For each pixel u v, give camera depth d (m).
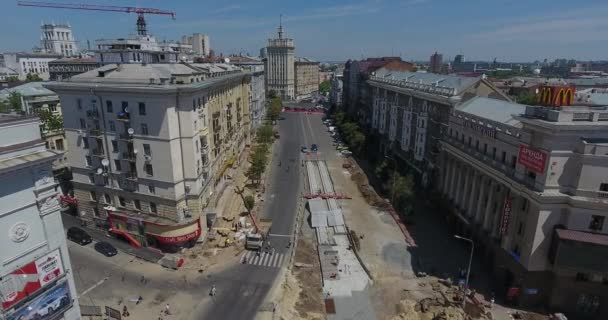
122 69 56.91
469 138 62.03
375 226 66.75
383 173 87.56
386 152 107.75
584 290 42.59
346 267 53.53
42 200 26.08
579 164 40.16
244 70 111.31
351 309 44.84
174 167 52.94
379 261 55.19
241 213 70.31
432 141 77.50
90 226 62.34
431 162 77.81
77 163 59.09
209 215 61.25
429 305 44.81
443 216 70.44
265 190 84.44
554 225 42.03
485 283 49.97
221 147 75.69
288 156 113.94
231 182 83.88
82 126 56.75
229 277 50.22
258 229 63.53
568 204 40.88
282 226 66.56
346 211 72.94
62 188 71.62
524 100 105.88
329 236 62.25
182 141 53.84
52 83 54.62
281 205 75.94
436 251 58.34
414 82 94.50
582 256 40.28
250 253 56.59
